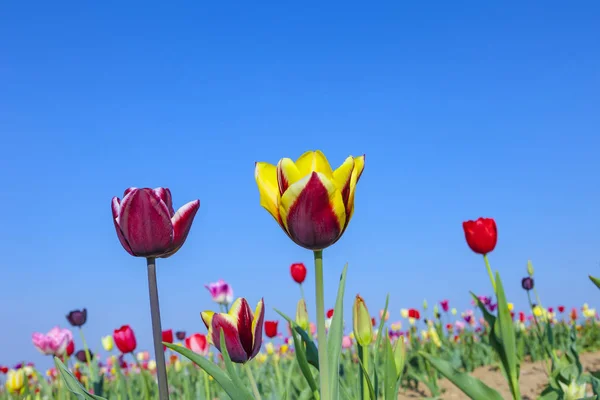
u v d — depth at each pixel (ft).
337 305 2.27
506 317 2.80
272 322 4.53
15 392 4.10
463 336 9.64
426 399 4.59
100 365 7.16
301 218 1.94
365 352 2.52
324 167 2.01
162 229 2.14
